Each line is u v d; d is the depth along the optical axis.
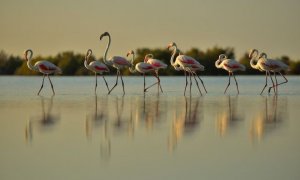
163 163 10.53
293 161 10.59
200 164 10.44
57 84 36.94
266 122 15.68
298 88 32.22
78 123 15.64
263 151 11.47
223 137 13.13
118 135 13.48
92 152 11.48
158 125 15.15
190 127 14.75
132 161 10.70
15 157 11.07
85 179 9.53
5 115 17.66
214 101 22.56
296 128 14.47
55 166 10.36
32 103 21.81
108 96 25.64
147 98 24.27
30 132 14.06
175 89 31.44
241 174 9.75
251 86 34.50
